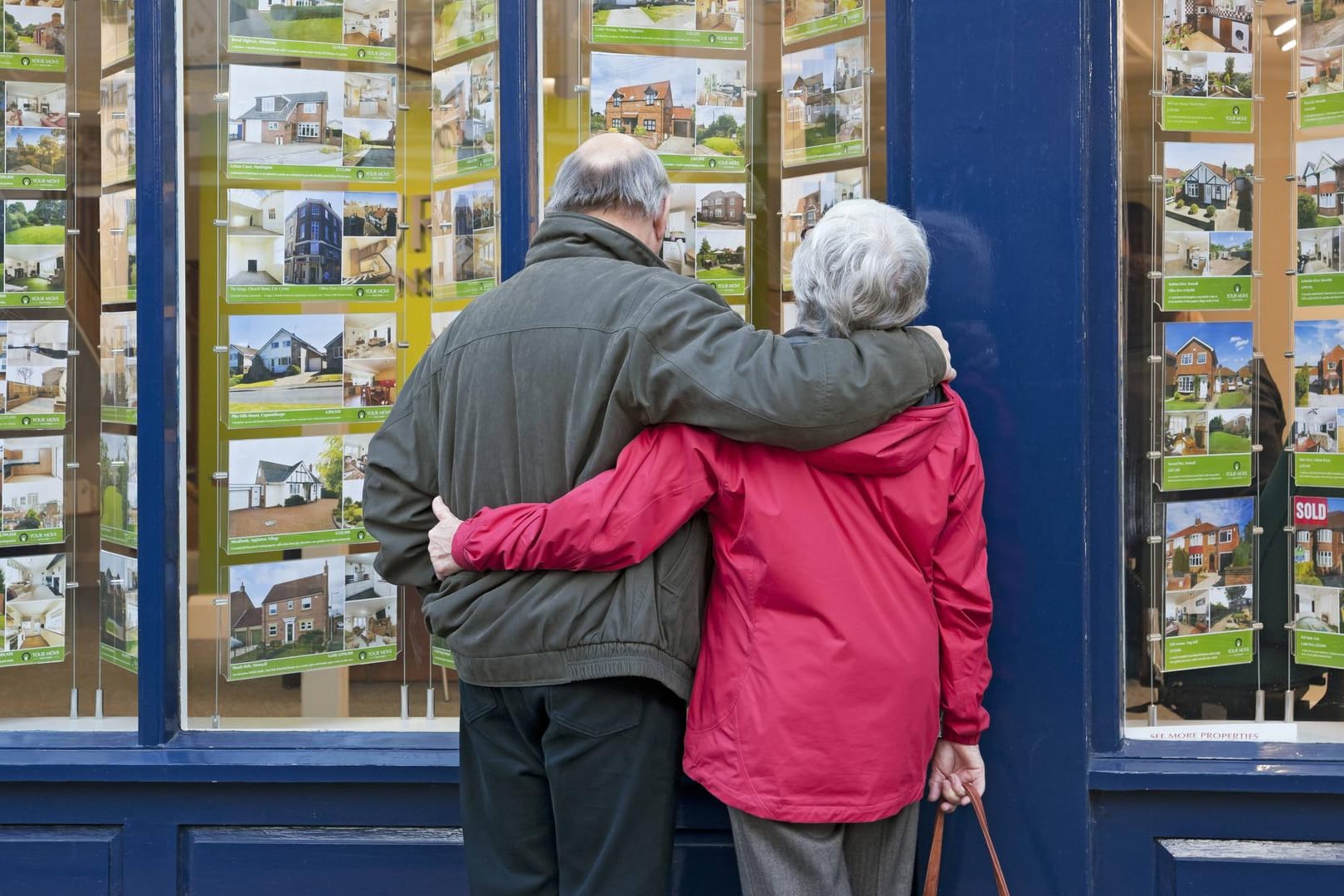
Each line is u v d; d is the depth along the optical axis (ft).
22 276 8.11
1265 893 7.06
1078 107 6.93
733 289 7.92
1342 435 7.49
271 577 8.06
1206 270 7.44
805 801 5.30
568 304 5.57
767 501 5.40
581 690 5.50
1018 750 7.09
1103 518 7.18
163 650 7.81
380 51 8.02
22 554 8.23
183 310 7.95
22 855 7.67
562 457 5.56
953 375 5.88
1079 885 7.07
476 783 6.13
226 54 7.93
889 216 5.59
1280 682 7.52
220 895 7.67
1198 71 7.39
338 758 7.62
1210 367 7.47
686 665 5.65
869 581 5.43
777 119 7.82
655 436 5.50
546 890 5.92
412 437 6.05
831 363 5.27
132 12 7.92
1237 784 6.99
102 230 8.07
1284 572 7.54
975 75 7.06
